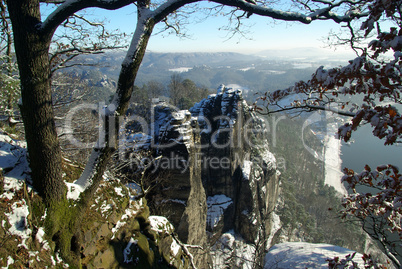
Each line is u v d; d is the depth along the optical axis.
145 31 4.44
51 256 4.60
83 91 13.95
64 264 4.84
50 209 4.73
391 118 3.01
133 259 6.97
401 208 4.96
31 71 3.88
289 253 10.31
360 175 4.90
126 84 4.60
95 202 6.62
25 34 3.69
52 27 3.87
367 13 5.10
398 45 2.94
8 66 8.38
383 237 6.17
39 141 4.28
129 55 4.39
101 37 9.05
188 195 17.41
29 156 4.55
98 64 9.82
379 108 3.19
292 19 4.85
